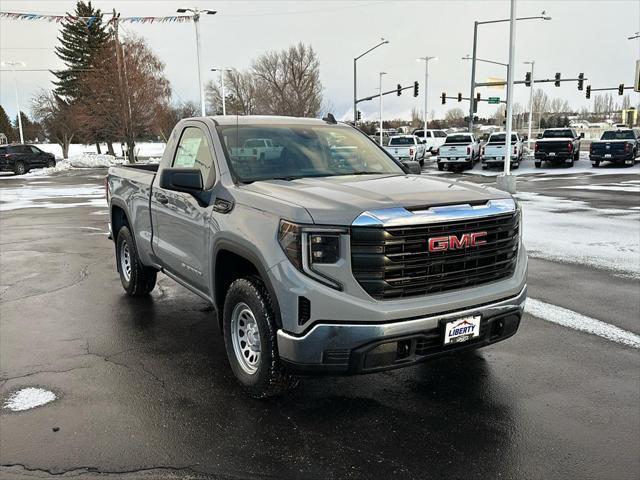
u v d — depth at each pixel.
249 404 3.92
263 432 3.54
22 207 16.62
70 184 26.31
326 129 5.23
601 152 29.36
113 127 38.84
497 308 3.69
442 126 110.75
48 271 8.09
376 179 4.22
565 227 11.43
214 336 5.33
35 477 3.08
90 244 10.30
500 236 3.79
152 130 41.91
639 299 6.41
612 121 110.75
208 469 3.15
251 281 3.84
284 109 58.03
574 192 18.52
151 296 6.73
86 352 4.93
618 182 22.06
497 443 3.40
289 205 3.46
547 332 5.34
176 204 4.89
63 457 3.28
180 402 3.96
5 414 3.80
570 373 4.41
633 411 3.79
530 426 3.60
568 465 3.16
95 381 4.32
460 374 4.42
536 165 31.06
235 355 4.13
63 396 4.06
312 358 3.37
